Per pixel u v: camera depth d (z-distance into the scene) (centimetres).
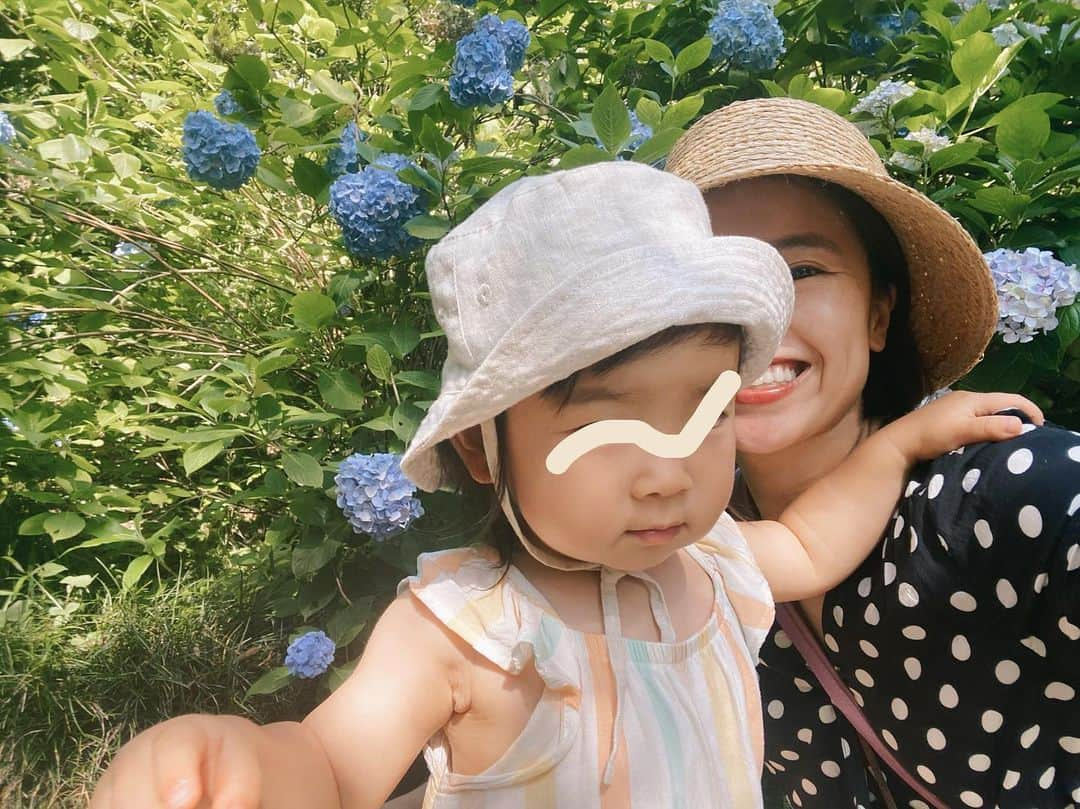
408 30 257
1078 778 99
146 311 250
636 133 183
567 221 74
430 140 183
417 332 189
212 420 216
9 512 253
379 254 188
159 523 253
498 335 75
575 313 69
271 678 182
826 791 125
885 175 103
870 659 106
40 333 253
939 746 105
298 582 202
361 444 203
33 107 256
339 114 224
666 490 73
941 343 122
